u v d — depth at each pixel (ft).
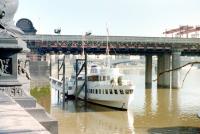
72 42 281.33
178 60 318.65
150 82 373.20
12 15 35.60
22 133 15.02
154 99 246.68
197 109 198.59
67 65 534.37
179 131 143.84
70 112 194.39
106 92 212.84
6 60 31.65
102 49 298.76
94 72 233.14
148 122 164.96
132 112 194.39
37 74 252.62
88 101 237.04
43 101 238.27
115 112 196.13
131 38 295.07
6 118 19.04
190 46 316.19
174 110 196.75
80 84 251.39
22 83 31.86
